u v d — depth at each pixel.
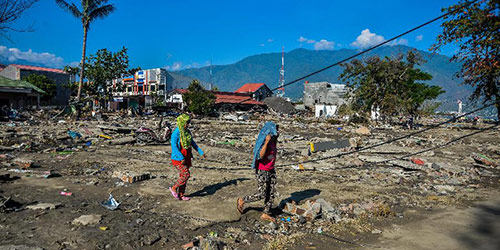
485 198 6.94
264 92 70.94
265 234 4.69
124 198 5.93
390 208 6.14
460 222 5.39
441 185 8.09
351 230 4.96
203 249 3.94
